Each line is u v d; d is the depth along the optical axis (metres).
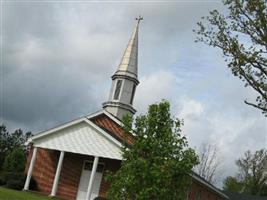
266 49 19.09
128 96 41.44
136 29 44.34
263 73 19.08
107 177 16.31
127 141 16.64
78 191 35.03
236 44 19.25
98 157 33.06
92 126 33.62
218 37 19.75
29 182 34.59
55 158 36.09
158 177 15.20
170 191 15.49
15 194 28.41
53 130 34.56
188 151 15.88
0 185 35.00
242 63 18.98
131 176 15.48
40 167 36.06
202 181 39.41
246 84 19.25
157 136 16.09
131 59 42.53
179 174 15.69
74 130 34.31
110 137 32.91
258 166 76.88
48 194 34.47
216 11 19.81
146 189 15.16
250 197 59.12
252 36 19.25
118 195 15.80
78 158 35.72
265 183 75.81
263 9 18.94
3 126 76.00
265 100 19.03
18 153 48.06
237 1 19.33
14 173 35.53
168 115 16.31
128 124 16.44
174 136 16.00
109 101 41.44
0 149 73.88
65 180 35.44
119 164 34.31
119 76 41.69
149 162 15.65
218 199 47.19
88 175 35.19
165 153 15.72
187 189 16.05
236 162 78.62
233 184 79.38
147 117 16.31
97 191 34.34
